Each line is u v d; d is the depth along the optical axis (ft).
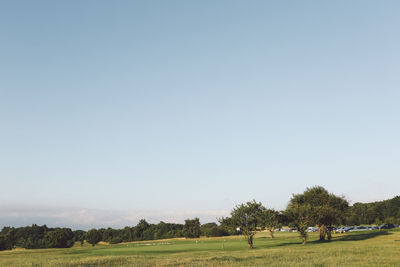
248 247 231.09
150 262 123.75
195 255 158.81
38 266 121.70
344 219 266.77
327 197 274.77
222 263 114.52
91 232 523.70
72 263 125.49
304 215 237.86
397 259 108.27
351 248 154.71
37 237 593.42
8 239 479.00
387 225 395.34
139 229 620.08
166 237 577.43
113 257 148.56
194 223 556.10
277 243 258.98
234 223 232.53
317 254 132.98
